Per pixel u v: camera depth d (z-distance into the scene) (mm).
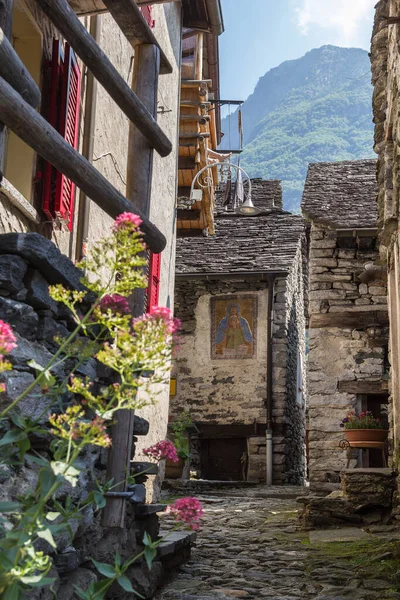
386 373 13508
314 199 15242
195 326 18203
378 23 9352
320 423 13500
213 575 5484
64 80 5539
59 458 2006
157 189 9688
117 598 3963
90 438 2008
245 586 5086
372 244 14047
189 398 17859
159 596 4637
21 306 2998
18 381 2797
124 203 4066
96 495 2344
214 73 13742
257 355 17719
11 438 2078
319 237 14219
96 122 6812
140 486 4527
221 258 18312
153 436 9266
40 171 5328
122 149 8016
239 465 17578
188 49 12781
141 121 4461
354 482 8500
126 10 4516
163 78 10023
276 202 21406
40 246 3109
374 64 9508
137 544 4500
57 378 3188
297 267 20719
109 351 2062
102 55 4031
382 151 9312
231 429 17484
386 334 13602
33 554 1825
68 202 5648
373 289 13828
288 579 5359
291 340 19031
